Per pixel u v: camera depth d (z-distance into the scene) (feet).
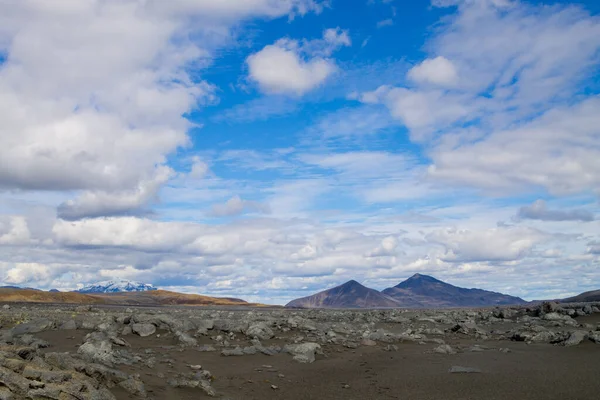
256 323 101.50
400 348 87.20
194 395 51.21
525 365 66.69
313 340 93.45
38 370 41.11
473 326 118.01
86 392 41.24
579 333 86.94
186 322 97.91
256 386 57.82
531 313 149.07
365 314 185.06
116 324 98.53
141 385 49.19
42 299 441.27
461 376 60.90
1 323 99.96
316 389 56.70
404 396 52.29
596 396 48.03
